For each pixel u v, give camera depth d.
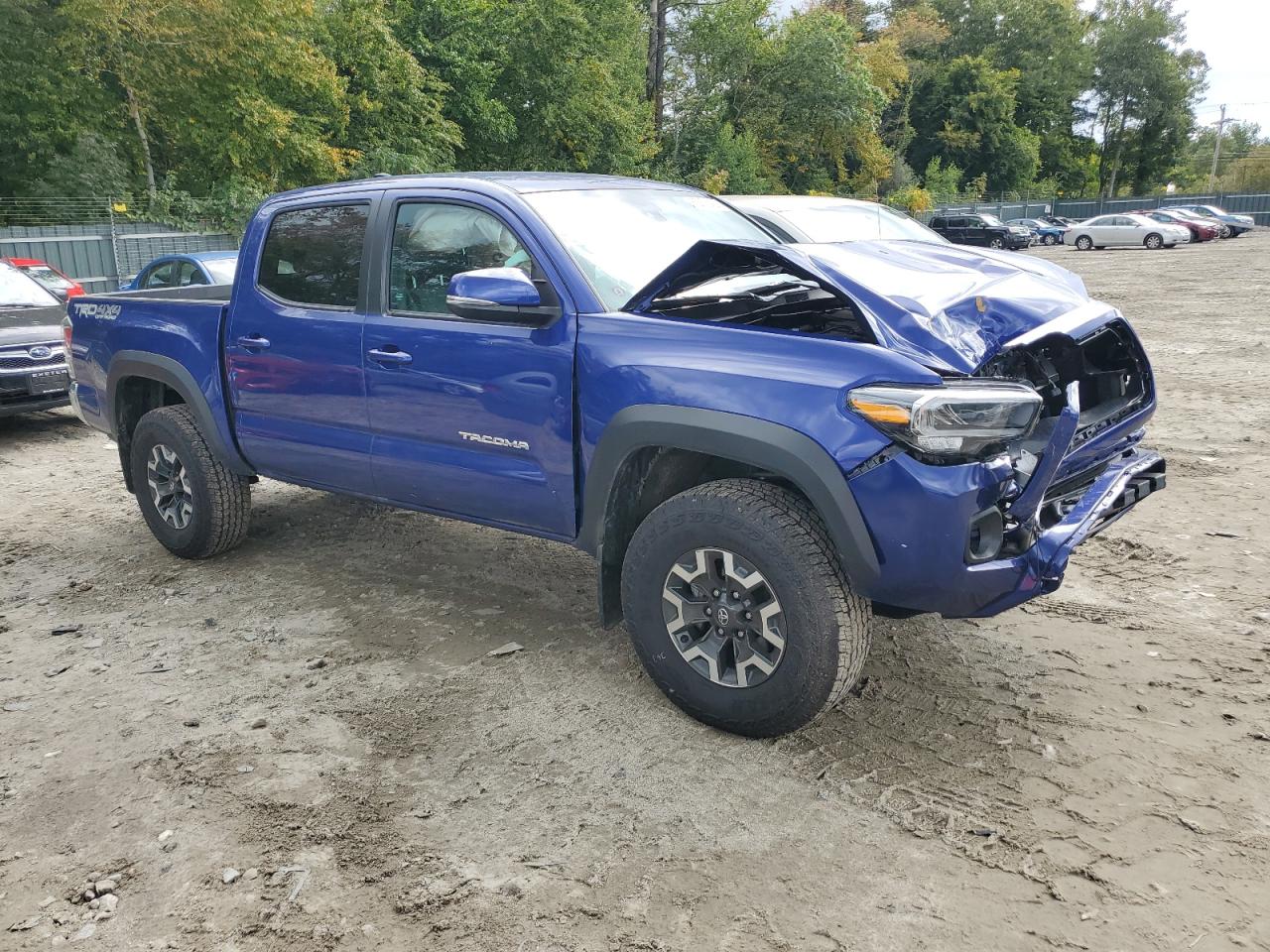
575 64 33.06
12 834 2.94
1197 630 4.05
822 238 9.34
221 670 3.99
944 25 75.00
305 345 4.36
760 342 3.12
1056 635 4.06
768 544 3.03
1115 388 3.82
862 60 50.94
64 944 2.47
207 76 23.39
